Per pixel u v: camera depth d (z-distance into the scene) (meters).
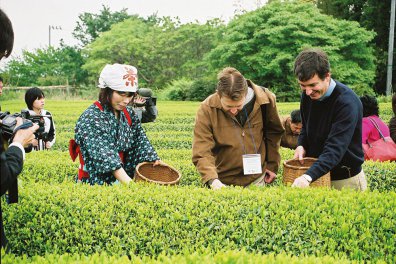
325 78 3.84
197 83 35.12
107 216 3.56
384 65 37.31
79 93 38.62
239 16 35.56
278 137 4.59
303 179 3.78
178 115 17.91
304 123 4.46
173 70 43.44
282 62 31.73
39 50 48.62
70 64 50.12
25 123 2.73
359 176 4.40
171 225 3.46
